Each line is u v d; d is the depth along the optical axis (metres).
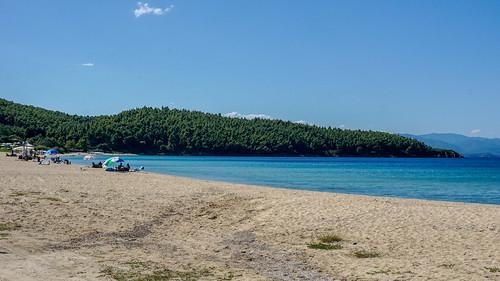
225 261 13.91
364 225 19.14
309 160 167.00
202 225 20.06
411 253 15.03
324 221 19.92
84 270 11.86
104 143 187.50
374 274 12.57
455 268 13.09
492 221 19.97
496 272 12.62
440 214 21.56
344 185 50.47
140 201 25.94
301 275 12.46
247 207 23.94
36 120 192.50
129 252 14.57
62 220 19.39
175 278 11.57
